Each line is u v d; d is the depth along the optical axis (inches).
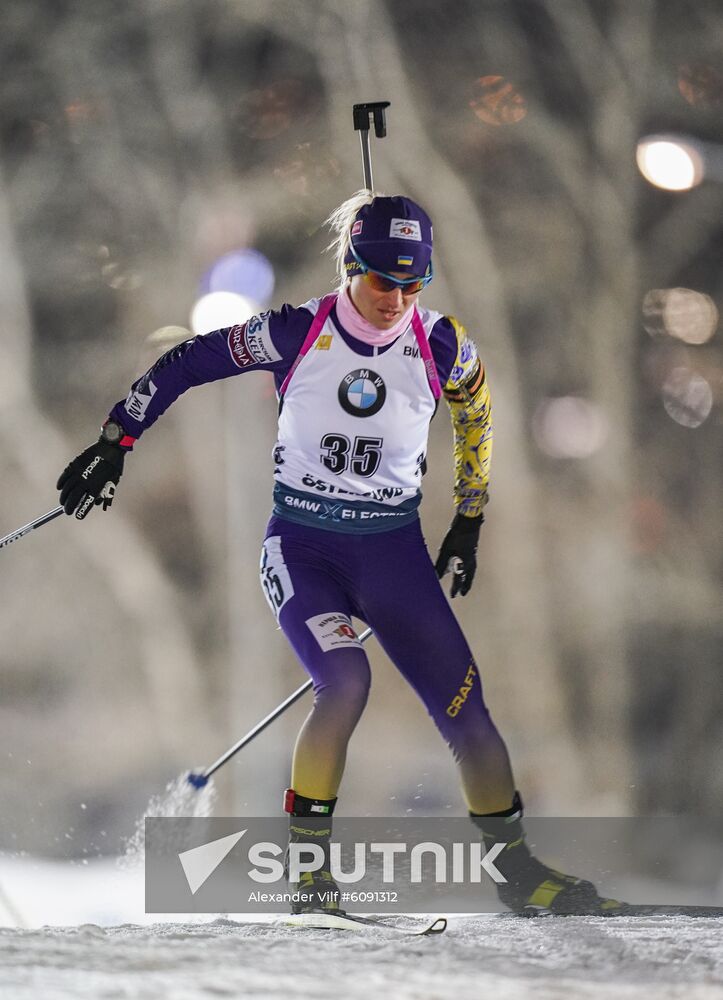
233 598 2444.6
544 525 3026.6
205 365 575.5
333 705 552.7
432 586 590.9
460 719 591.8
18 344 3024.1
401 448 576.4
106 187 2989.7
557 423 3034.0
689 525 3011.8
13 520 3120.1
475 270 2989.7
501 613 3029.0
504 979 426.6
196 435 3159.5
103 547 3110.2
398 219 551.5
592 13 2999.5
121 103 3004.4
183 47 2997.0
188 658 3137.3
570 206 3034.0
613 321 3004.4
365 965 440.8
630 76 2974.9
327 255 2876.5
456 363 588.1
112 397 3070.9
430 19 2974.9
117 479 592.1
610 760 2933.1
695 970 447.2
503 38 2994.6
